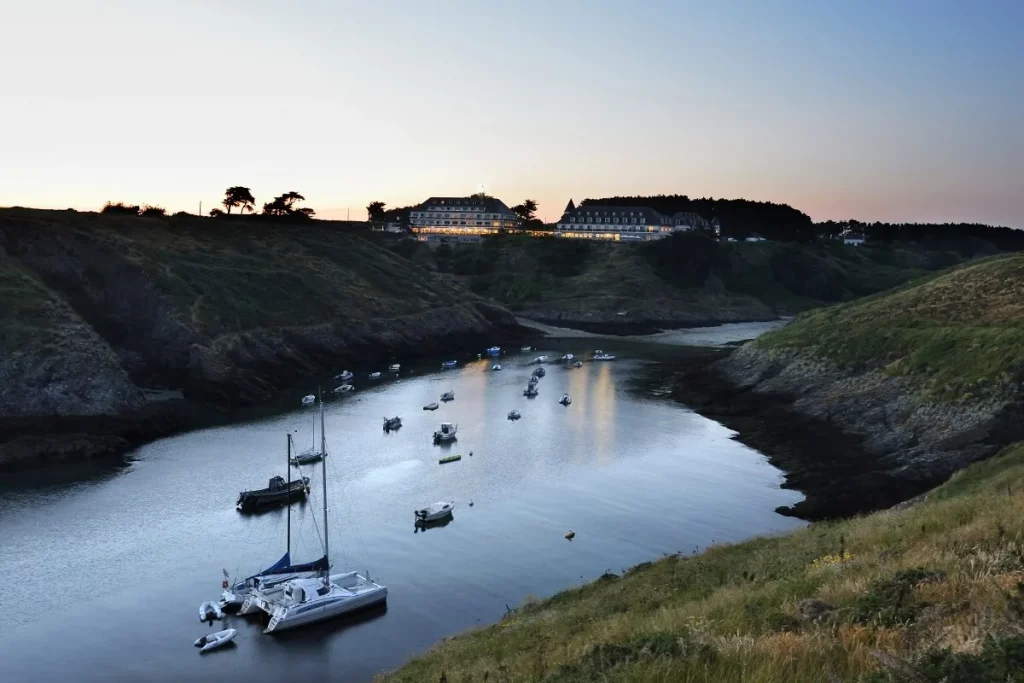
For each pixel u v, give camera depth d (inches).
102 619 1796.3
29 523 2373.3
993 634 407.2
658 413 3902.6
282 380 4805.6
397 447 3275.1
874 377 3560.5
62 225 5191.9
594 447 3243.1
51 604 1865.2
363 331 5964.6
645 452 3154.5
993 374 2938.0
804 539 1283.2
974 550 687.1
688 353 6279.5
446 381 4960.6
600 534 2274.9
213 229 6825.8
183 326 4690.0
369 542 2239.2
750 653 452.4
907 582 591.2
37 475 2847.0
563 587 1926.7
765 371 4293.8
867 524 1254.9
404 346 6131.9
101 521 2399.1
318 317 5792.3
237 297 5433.1
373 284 6963.6
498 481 2795.3
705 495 2603.3
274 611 1759.4
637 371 5310.0
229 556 2155.5
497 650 1031.0
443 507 2433.6
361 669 1576.0
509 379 5014.8
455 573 2023.9
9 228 4909.0
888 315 4175.7
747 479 2773.1
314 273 6565.0
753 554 1262.3
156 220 6520.7
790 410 3656.5
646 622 741.3
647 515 2422.5
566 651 725.3
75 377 3582.7
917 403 3115.2
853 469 2758.4
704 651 467.5
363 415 3922.2
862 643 454.6
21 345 3585.1
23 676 1555.1
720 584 1030.4
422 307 6845.5
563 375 5162.4
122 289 4945.9
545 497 2613.2
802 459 2942.9
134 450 3221.0
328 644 1681.8
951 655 376.5
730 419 3673.7
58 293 4731.8
